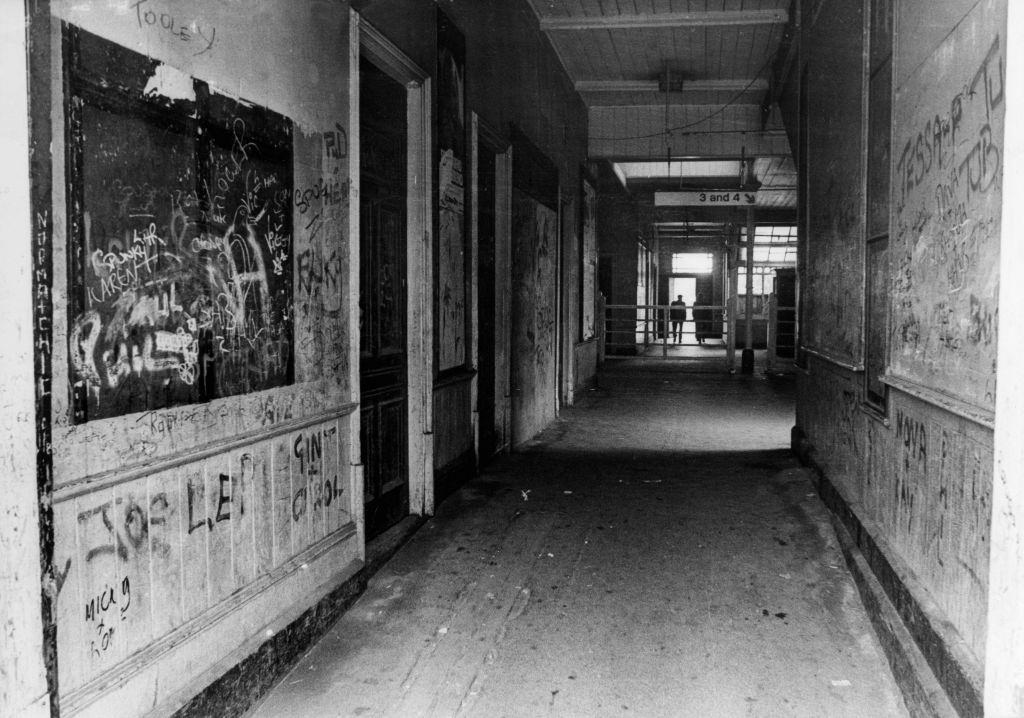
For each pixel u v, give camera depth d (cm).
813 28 684
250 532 306
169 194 255
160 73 249
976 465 256
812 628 370
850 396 495
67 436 212
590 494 602
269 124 316
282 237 327
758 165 1909
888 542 383
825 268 609
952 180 288
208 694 267
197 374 270
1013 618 199
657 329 2656
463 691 313
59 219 210
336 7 375
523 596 407
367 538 462
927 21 327
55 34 208
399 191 510
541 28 914
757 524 525
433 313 541
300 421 342
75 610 215
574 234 1177
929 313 316
